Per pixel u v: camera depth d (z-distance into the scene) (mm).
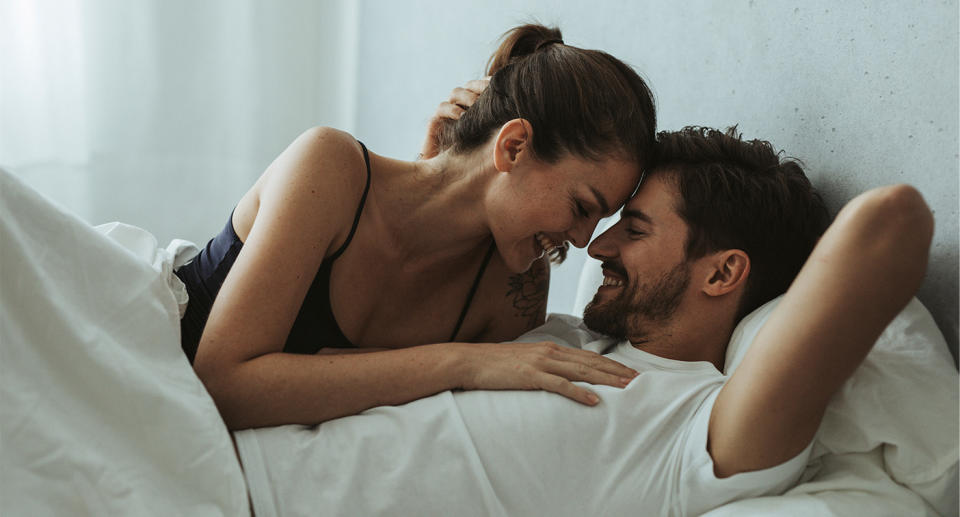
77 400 879
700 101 1549
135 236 1206
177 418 913
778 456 915
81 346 880
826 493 925
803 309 859
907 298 837
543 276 1481
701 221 1119
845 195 1209
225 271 1239
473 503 959
